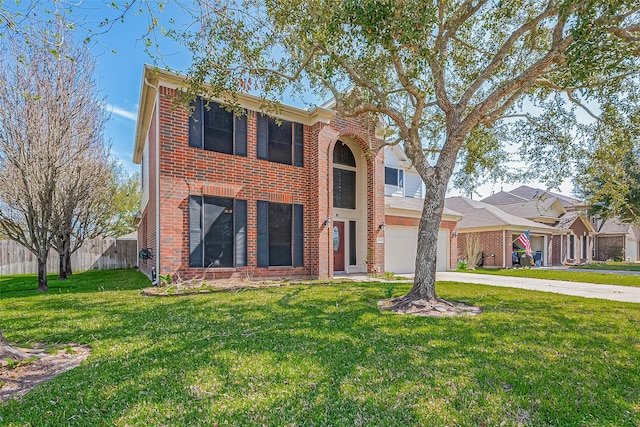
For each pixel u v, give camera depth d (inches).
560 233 964.0
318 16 233.9
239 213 413.7
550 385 125.7
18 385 127.9
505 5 285.6
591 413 107.3
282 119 460.8
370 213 552.7
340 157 563.2
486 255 836.6
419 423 100.4
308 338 179.8
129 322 213.3
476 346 168.4
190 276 375.2
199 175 387.5
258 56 265.3
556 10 248.4
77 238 552.1
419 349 163.0
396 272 623.5
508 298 317.7
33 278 533.0
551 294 351.3
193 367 138.9
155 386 122.0
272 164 446.6
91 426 98.0
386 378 130.0
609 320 228.7
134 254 750.5
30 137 342.0
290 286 384.2
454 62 357.4
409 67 296.0
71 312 241.9
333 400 113.0
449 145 283.0
